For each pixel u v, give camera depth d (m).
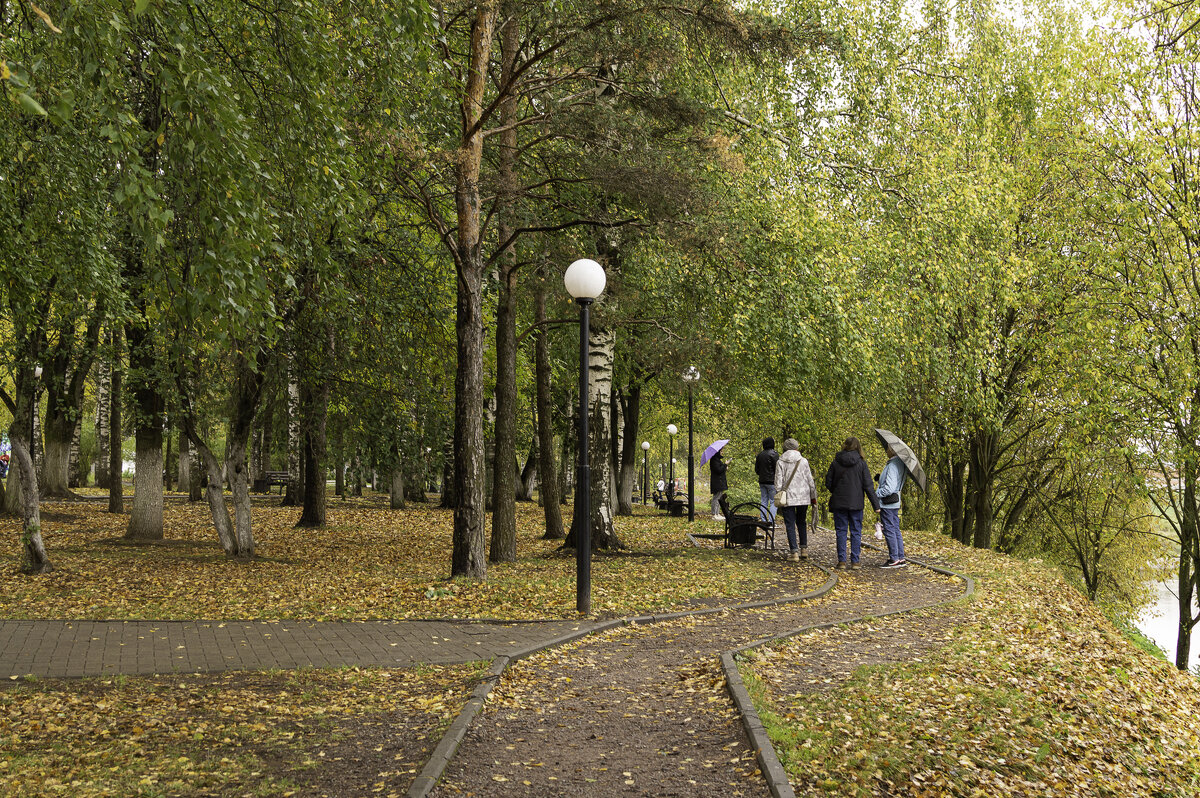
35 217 10.46
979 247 19.72
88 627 9.33
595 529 16.88
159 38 5.91
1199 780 6.11
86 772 4.83
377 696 6.61
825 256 16.02
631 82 14.19
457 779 4.87
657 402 34.16
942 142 18.91
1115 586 31.28
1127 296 20.56
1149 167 19.67
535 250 15.97
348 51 7.77
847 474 14.85
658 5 12.46
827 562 15.48
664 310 17.92
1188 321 19.89
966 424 24.19
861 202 16.84
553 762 5.18
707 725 5.87
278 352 15.44
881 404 23.42
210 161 5.60
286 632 9.15
